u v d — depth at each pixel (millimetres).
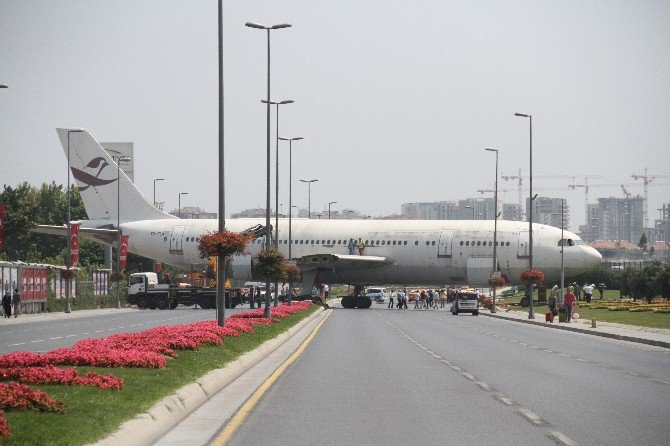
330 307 187000
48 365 35625
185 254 187500
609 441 26766
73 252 156625
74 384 30188
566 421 30797
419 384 42500
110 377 31406
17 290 127625
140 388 31406
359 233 180875
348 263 175750
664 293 168375
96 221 193750
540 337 86125
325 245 182000
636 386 42188
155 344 46094
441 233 176375
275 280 119625
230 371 43531
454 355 61469
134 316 131375
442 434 27922
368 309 181125
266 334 71062
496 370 50344
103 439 22250
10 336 80250
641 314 136250
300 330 94812
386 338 81250
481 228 175500
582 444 26250
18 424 21875
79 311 154125
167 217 193375
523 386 42000
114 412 25875
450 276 176250
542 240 171625
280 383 42562
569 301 114375
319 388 40500
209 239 69000
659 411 33375
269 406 34281
